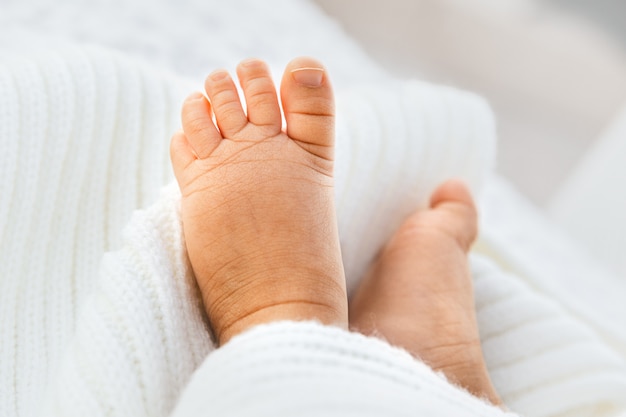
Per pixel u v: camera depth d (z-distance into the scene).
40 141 0.28
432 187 0.32
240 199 0.25
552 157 0.55
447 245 0.29
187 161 0.26
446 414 0.22
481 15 0.60
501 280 0.30
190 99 0.27
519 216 0.42
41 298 0.27
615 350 0.33
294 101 0.26
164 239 0.26
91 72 0.29
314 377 0.22
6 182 0.27
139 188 0.29
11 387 0.26
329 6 0.57
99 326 0.24
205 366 0.22
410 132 0.31
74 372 0.24
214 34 0.37
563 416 0.28
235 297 0.25
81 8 0.35
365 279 0.30
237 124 0.26
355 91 0.32
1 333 0.26
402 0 0.59
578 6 0.60
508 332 0.29
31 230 0.27
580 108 0.58
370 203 0.30
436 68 0.57
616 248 0.45
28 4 0.35
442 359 0.27
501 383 0.29
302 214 0.25
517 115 0.57
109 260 0.25
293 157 0.26
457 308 0.28
